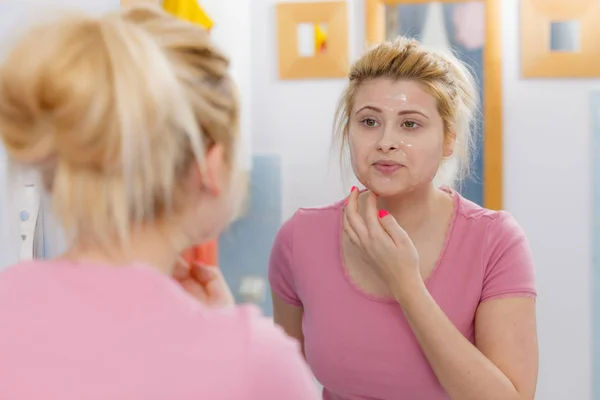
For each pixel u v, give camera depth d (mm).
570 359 2035
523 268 983
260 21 2121
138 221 512
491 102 1986
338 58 2068
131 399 465
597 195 1994
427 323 905
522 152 2021
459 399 905
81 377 471
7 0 1279
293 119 2119
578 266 2018
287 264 1144
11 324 497
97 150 474
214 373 478
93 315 495
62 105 467
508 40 2010
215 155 533
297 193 2131
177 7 1633
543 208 2023
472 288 994
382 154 966
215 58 544
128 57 471
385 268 933
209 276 698
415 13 2016
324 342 1052
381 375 1016
